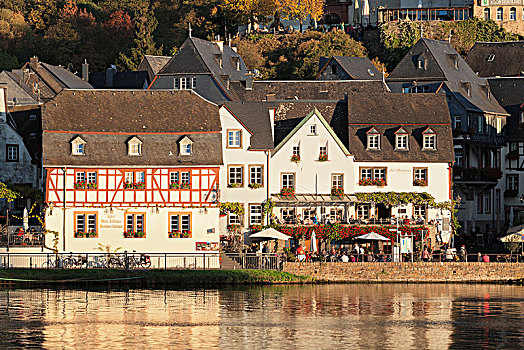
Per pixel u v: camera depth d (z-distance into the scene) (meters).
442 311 181.88
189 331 160.50
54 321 167.38
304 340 154.88
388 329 164.38
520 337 159.00
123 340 153.50
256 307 182.88
